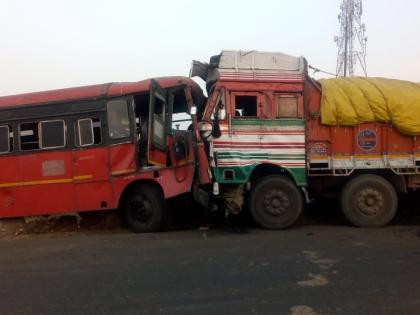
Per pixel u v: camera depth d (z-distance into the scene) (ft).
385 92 32.04
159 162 30.68
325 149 31.86
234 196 31.60
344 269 21.15
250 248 25.44
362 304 16.97
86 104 31.01
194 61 33.91
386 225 32.50
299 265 21.90
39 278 21.22
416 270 20.89
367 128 31.83
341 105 31.30
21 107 31.48
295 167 31.42
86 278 20.92
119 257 24.36
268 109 31.45
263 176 31.78
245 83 31.42
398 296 17.67
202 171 30.55
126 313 16.67
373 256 23.40
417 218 35.53
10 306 17.75
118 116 30.86
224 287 19.07
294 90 31.65
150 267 22.22
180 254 24.50
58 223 34.86
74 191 31.07
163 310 16.85
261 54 32.24
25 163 31.40
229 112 31.14
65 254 25.66
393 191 31.78
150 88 29.78
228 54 32.01
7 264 24.06
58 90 31.83
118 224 34.53
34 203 31.37
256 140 31.22
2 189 31.63
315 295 17.93
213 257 23.67
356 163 31.78
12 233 33.24
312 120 31.86
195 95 33.22
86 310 17.08
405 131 31.30
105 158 30.89
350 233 29.45
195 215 35.63
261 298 17.76
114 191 30.86
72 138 31.04
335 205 38.22
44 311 17.13
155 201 31.09
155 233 30.83
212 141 30.99
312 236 28.58
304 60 32.17
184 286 19.33
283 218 31.30
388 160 31.78
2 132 31.68
